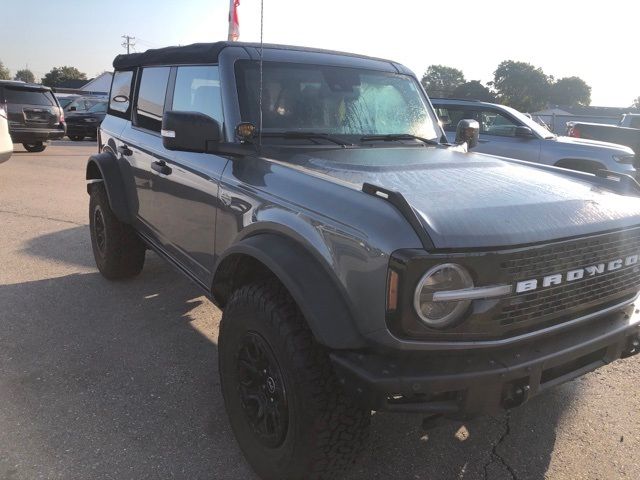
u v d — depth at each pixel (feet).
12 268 17.99
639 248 8.41
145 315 14.55
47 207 27.53
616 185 9.87
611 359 8.20
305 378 7.17
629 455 9.34
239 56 10.59
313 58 11.50
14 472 8.52
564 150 28.91
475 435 9.86
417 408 6.65
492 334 6.79
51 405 10.34
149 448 9.23
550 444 9.64
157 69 13.67
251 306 7.93
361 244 6.68
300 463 7.43
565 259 7.23
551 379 7.53
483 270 6.52
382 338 6.57
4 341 12.82
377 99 11.92
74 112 68.13
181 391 10.98
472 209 7.07
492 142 30.53
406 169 8.86
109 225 15.78
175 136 9.20
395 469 8.92
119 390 10.93
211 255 10.22
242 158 9.60
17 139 48.03
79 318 14.24
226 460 9.01
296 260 7.39
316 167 8.77
